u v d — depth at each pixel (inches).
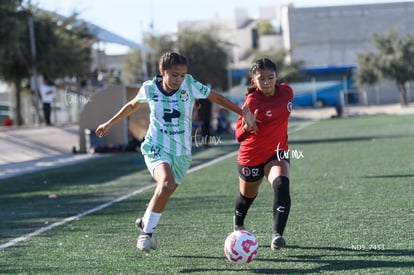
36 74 3688.5
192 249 790.5
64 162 2377.0
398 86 5930.1
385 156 1918.1
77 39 4173.2
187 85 737.0
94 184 1626.5
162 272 683.4
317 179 1461.6
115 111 2746.1
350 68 6348.4
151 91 736.3
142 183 1594.5
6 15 3041.3
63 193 1477.6
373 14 7386.8
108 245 842.2
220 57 6240.2
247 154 779.4
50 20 3973.9
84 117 2758.4
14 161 2427.4
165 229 936.3
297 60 6461.6
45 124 3535.9
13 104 4672.7
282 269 674.8
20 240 912.9
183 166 749.3
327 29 7431.1
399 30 7357.3
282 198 738.8
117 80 4202.8
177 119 734.5
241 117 773.9
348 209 1030.4
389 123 3900.1
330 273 649.0
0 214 1190.3
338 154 2086.6
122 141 2768.2
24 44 3715.6
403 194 1162.6
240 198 820.6
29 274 705.6
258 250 767.7
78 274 693.9
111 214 1119.0
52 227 1010.7
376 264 675.4
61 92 4702.3
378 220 923.4
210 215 1050.7
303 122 4913.9
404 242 772.6
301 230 875.4
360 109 6048.2
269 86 754.2
